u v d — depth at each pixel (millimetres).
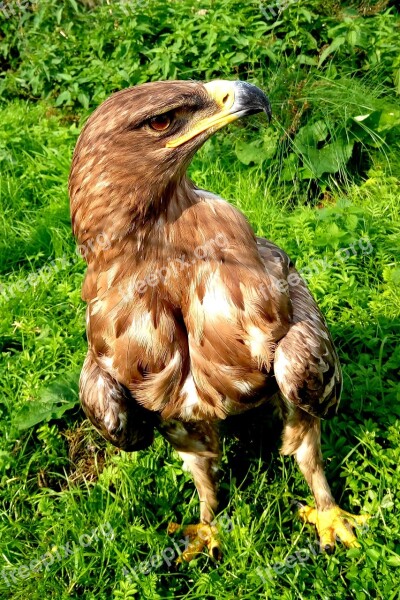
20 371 1208
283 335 889
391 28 1564
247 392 896
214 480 1005
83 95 1694
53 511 1072
